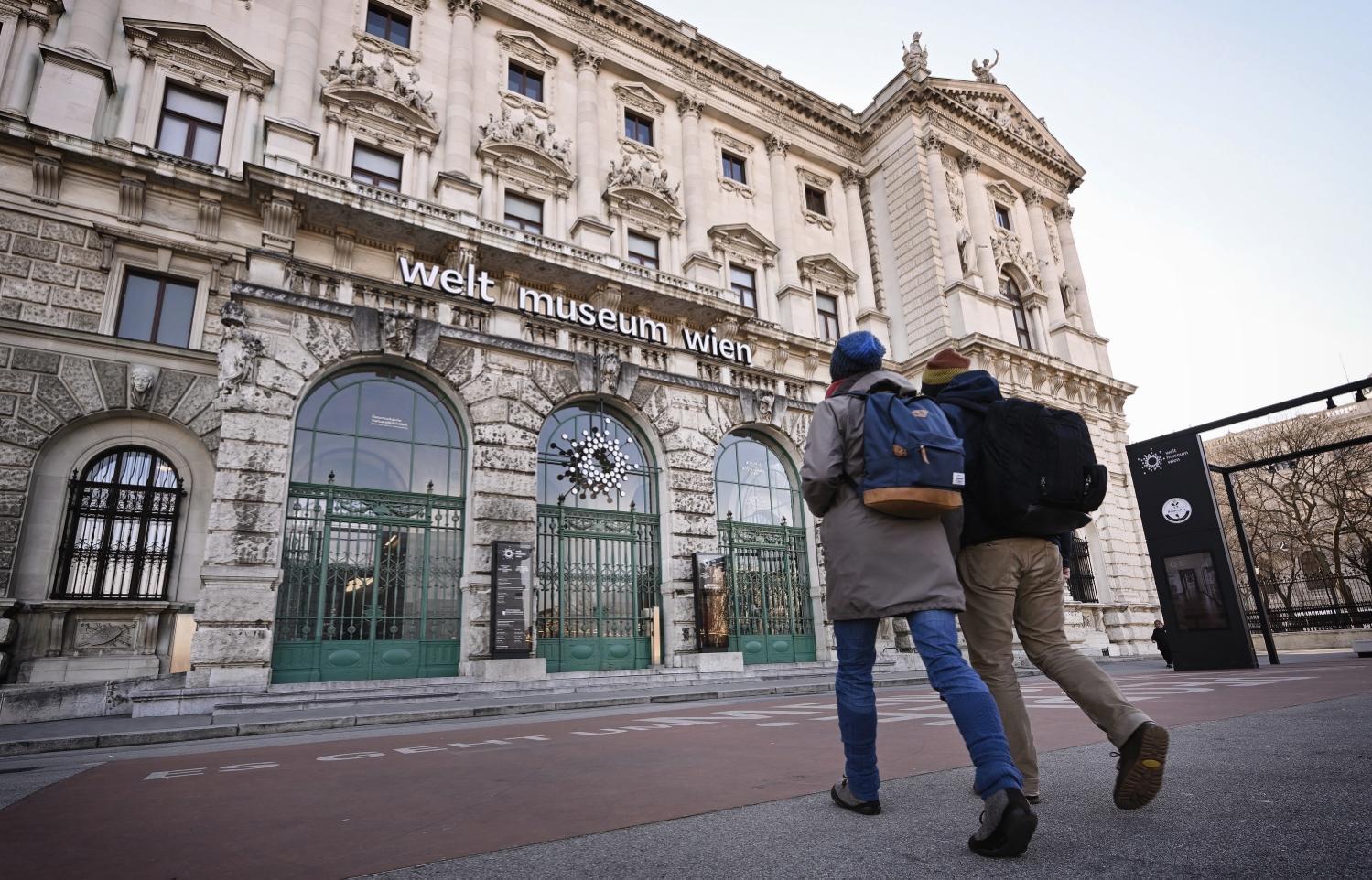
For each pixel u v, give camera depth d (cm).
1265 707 528
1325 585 2936
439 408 1513
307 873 212
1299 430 3350
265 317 1338
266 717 945
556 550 1584
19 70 1453
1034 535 280
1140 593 2714
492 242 1689
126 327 1439
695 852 215
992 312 2692
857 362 294
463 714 959
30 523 1262
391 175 1870
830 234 2808
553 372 1631
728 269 2412
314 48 1816
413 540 1413
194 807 333
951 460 250
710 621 1656
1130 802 230
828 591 274
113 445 1356
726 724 654
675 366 1903
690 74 2603
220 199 1530
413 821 281
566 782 358
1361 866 164
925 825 232
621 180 2244
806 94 2858
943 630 238
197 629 1152
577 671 1539
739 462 1941
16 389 1280
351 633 1312
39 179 1390
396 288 1517
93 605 1261
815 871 190
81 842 263
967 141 2972
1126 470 2906
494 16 2216
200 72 1669
